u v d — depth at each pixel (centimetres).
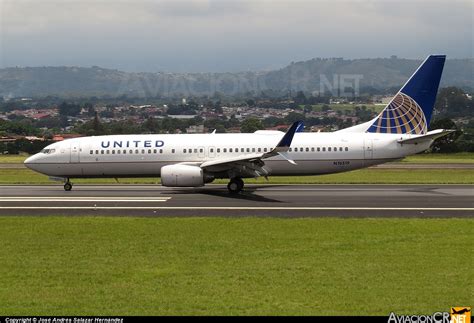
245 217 7212
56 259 5191
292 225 6644
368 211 7650
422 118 10431
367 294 4175
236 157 9812
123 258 5197
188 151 10425
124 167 10550
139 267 4906
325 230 6347
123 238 6012
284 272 4722
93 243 5797
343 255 5247
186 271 4769
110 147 10569
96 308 3941
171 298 4119
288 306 3947
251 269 4812
